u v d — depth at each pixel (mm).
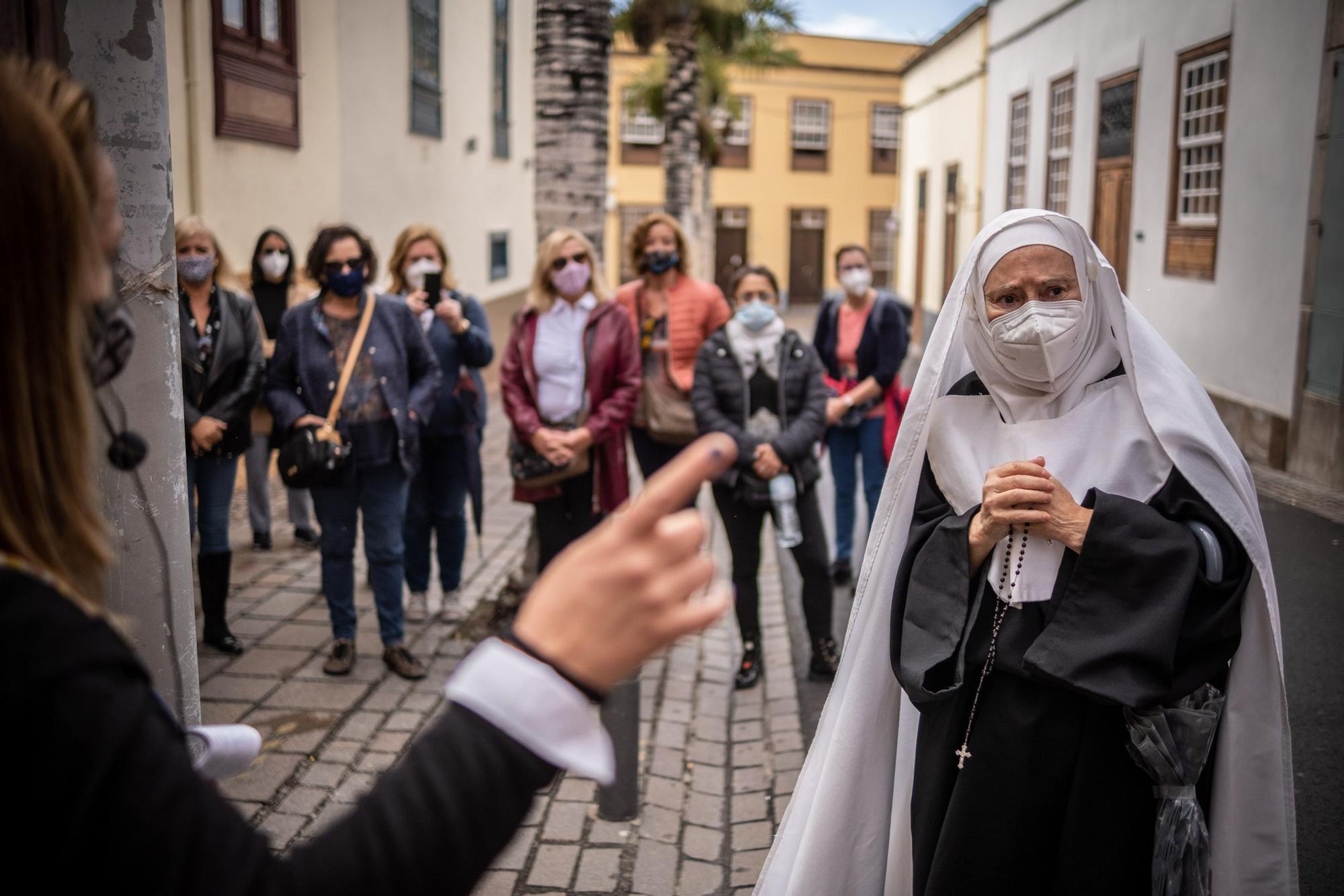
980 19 18609
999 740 2141
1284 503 7312
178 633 2754
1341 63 8023
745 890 3402
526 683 841
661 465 5723
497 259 19141
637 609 854
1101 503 2102
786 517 4867
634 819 3809
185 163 8406
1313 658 4816
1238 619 2107
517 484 5289
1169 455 2174
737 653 5512
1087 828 2090
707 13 19422
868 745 2418
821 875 2410
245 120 9383
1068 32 14367
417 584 5750
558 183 6758
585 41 6688
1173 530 2086
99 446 1855
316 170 11062
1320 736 4160
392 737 4355
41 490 817
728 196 39500
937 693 2139
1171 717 2039
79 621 772
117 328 917
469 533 7570
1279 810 2145
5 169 785
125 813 727
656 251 5586
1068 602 2094
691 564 869
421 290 5551
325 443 4668
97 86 2484
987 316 2314
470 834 816
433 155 15180
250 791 3904
